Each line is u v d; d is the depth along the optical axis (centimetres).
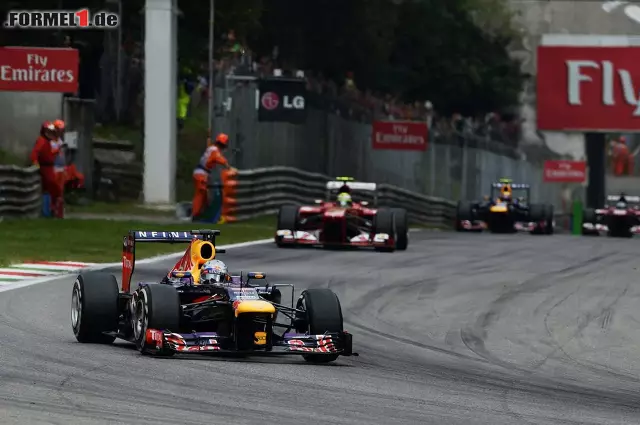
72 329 5062
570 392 4156
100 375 3809
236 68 15100
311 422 3231
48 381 3650
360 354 4847
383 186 16775
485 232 14800
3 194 10869
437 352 5091
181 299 4547
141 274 7312
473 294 7144
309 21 18012
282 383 3869
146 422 3106
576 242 11950
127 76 16200
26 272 7194
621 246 11500
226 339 4262
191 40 15650
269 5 17575
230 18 15712
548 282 7900
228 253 9056
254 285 4603
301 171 15362
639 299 7194
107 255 8456
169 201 13700
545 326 6075
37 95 12425
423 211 18412
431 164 19038
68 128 13162
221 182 12825
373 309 6394
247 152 14400
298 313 4506
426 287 7369
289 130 15362
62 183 11912
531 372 4675
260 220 13888
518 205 14638
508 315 6384
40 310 5616
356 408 3503
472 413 3538
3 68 11650
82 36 14738
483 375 4469
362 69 18862
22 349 4325
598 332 5944
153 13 13500
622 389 4344
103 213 12781
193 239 4647
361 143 17400
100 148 14775
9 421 3019
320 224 10144
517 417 3506
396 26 19175
